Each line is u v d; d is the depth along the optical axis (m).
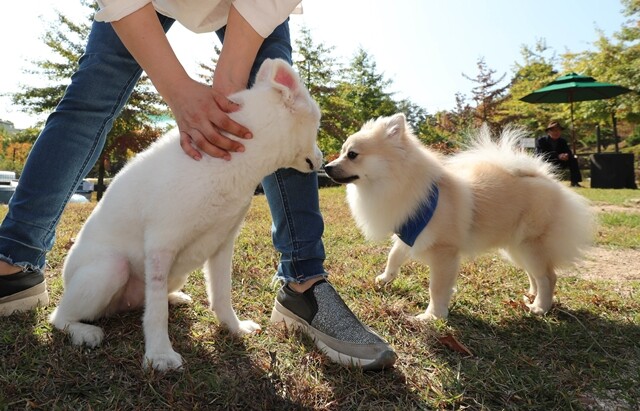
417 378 0.42
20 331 0.44
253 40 0.45
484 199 0.69
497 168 0.73
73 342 0.43
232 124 0.40
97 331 0.44
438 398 0.38
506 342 0.52
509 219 0.69
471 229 0.68
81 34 4.40
